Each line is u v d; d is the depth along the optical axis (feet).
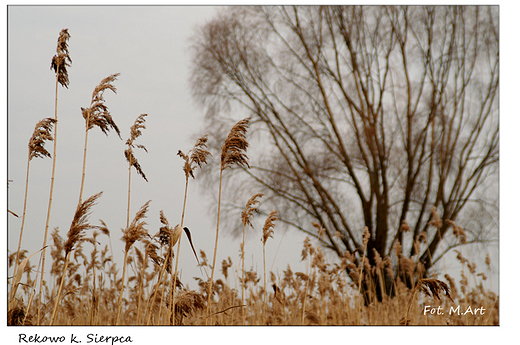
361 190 65.26
